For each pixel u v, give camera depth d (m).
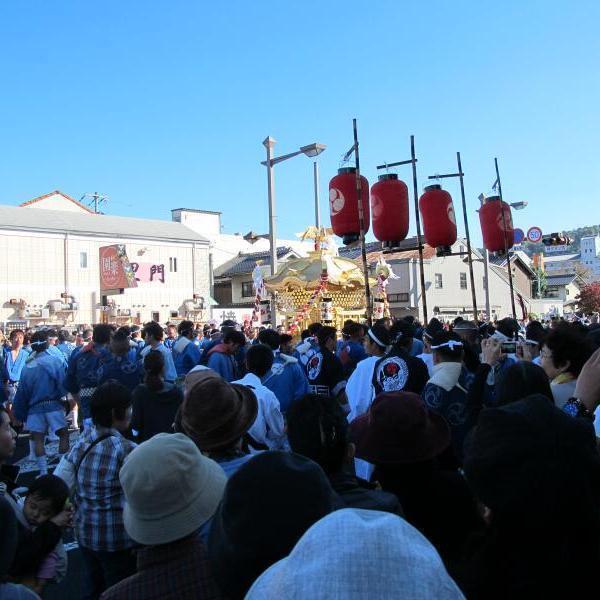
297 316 13.63
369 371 5.37
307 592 1.09
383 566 1.10
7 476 3.87
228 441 3.18
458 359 4.30
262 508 1.76
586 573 1.60
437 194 8.93
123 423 3.94
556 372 4.06
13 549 2.10
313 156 14.93
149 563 2.31
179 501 2.30
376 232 8.35
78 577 5.17
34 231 29.00
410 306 34.97
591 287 48.78
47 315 28.64
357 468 4.62
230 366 8.21
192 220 44.22
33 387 8.42
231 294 40.69
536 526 1.59
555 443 1.65
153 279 33.03
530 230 25.25
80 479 3.74
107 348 7.86
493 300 39.28
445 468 3.62
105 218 34.31
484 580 1.69
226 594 1.81
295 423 2.70
